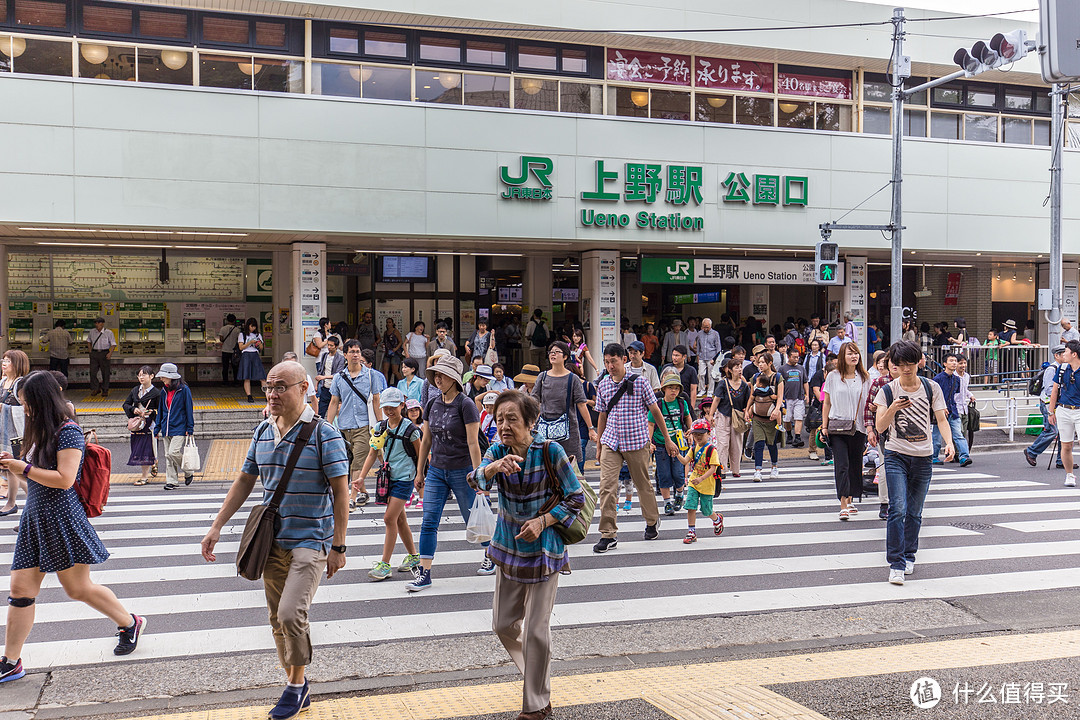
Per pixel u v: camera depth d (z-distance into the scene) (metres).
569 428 9.04
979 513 10.20
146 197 16.17
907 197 21.75
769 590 6.98
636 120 19.30
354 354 10.58
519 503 4.55
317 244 18.50
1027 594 6.84
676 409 10.09
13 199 15.46
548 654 4.41
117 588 7.09
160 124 16.22
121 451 15.35
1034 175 22.78
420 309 23.02
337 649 5.59
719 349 21.41
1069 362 12.28
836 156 21.02
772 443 13.14
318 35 18.02
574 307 23.88
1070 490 11.91
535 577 4.46
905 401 7.11
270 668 5.27
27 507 5.08
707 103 21.09
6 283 19.58
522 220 18.53
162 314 22.95
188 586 7.16
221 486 12.77
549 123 18.66
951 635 5.86
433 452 7.14
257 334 19.11
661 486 10.16
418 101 18.69
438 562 7.95
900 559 7.18
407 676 5.14
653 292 26.81
